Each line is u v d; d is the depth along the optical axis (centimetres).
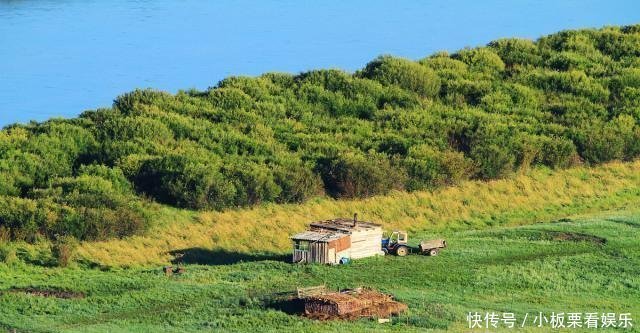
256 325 16150
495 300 17850
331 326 16012
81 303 17662
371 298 16825
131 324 16425
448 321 16388
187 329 16050
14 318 16788
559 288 18612
